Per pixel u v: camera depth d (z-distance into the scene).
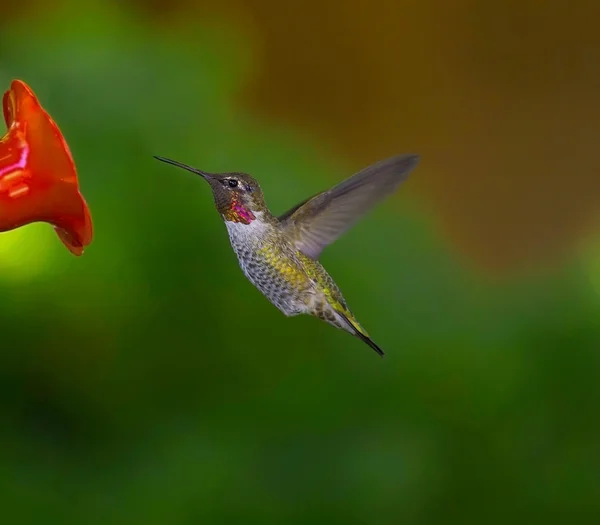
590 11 4.07
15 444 3.07
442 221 4.09
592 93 4.12
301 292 2.99
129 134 3.06
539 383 3.08
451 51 4.11
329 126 4.08
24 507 3.04
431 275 3.10
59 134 2.90
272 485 3.07
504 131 4.12
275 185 3.08
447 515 3.07
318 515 3.06
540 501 3.07
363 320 3.08
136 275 3.05
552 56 4.11
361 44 4.07
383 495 3.06
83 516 3.05
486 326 3.10
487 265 4.07
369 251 3.09
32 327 3.05
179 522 3.04
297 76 4.05
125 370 3.07
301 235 3.00
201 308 3.07
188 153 3.07
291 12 4.01
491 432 3.07
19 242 3.03
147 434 3.08
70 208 2.90
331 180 3.10
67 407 3.07
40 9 3.10
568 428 3.07
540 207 4.11
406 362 3.08
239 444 3.07
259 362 3.07
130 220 3.05
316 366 3.08
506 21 4.10
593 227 4.05
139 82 3.07
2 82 3.05
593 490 3.07
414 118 4.11
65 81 3.06
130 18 3.09
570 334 3.08
